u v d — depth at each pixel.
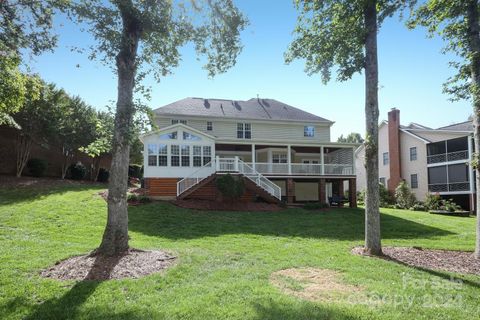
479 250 10.10
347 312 5.30
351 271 7.92
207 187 22.78
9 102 11.29
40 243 10.26
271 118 31.48
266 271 7.73
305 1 11.32
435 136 32.00
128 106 8.87
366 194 10.42
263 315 5.12
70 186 23.89
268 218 17.91
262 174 25.19
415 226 17.05
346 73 10.88
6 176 24.31
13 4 9.14
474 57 10.13
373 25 10.51
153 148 23.92
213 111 30.94
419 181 33.19
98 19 8.63
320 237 13.37
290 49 11.89
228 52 11.90
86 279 6.86
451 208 25.84
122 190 8.84
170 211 18.12
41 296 5.91
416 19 11.47
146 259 8.33
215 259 8.81
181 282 6.76
